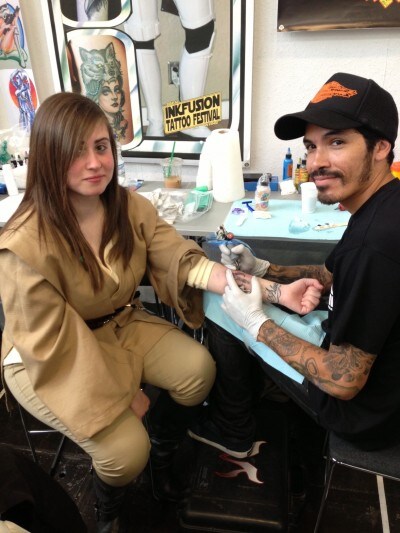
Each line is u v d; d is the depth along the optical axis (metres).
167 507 1.39
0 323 1.89
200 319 1.34
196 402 1.27
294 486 1.40
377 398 0.93
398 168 1.50
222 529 1.21
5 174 1.87
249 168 2.08
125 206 1.19
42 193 0.99
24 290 0.98
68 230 1.02
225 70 1.88
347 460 0.97
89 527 1.33
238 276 1.21
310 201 1.56
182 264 1.23
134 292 1.29
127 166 2.22
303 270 1.32
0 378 1.26
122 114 2.10
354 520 1.33
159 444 1.32
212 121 2.00
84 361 1.04
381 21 1.66
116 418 1.08
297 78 1.87
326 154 0.87
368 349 0.85
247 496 1.23
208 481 1.28
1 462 0.76
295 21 1.72
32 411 1.15
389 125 0.84
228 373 1.25
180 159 1.99
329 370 0.92
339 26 1.69
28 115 2.22
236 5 1.74
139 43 1.92
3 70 2.13
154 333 1.30
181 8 1.80
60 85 2.11
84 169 1.00
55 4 1.92
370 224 0.83
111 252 1.15
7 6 1.96
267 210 1.63
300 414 1.67
